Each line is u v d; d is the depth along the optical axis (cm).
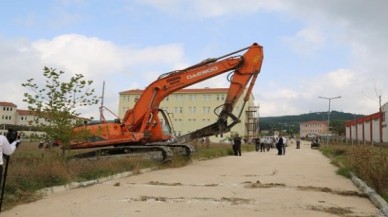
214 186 1288
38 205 937
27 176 1119
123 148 2073
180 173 1705
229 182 1397
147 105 2166
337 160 2533
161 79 2198
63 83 1659
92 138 2008
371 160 1329
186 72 2191
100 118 2098
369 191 1108
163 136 2211
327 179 1526
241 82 2155
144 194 1104
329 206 954
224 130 2180
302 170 1933
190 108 11062
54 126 1648
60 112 1644
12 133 842
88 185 1271
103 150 2073
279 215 845
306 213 869
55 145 1850
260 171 1852
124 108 11094
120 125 2089
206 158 2820
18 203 952
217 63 2180
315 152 4606
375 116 6406
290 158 3091
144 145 2119
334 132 12294
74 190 1169
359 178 1401
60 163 1373
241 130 10381
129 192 1138
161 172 1736
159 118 2214
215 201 1003
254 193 1138
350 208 936
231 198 1049
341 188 1266
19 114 9606
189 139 2269
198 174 1673
